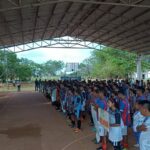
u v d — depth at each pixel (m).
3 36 30.12
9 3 17.03
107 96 11.08
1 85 57.72
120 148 9.02
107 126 8.74
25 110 20.50
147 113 5.83
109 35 33.84
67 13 24.22
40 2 16.98
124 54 47.22
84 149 9.77
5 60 55.44
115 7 21.94
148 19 23.84
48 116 17.36
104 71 58.38
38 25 27.80
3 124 14.88
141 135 5.92
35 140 11.25
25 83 67.25
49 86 28.38
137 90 11.55
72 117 13.62
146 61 50.78
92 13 24.48
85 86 15.97
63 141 10.98
